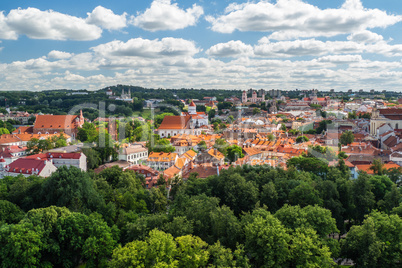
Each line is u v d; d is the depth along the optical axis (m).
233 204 127.12
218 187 137.25
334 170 155.12
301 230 97.94
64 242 103.88
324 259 90.25
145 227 103.50
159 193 134.25
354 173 185.50
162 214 111.75
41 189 126.94
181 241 92.88
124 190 137.25
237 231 101.00
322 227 102.56
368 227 97.81
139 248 90.81
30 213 104.88
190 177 156.38
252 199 126.75
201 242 95.31
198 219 107.50
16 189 129.50
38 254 96.31
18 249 90.88
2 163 195.00
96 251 99.19
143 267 85.69
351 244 98.19
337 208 124.19
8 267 92.44
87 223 104.88
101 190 132.62
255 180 142.88
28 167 172.00
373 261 92.94
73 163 188.38
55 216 104.31
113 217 119.62
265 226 95.88
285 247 91.06
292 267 95.38
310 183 133.75
